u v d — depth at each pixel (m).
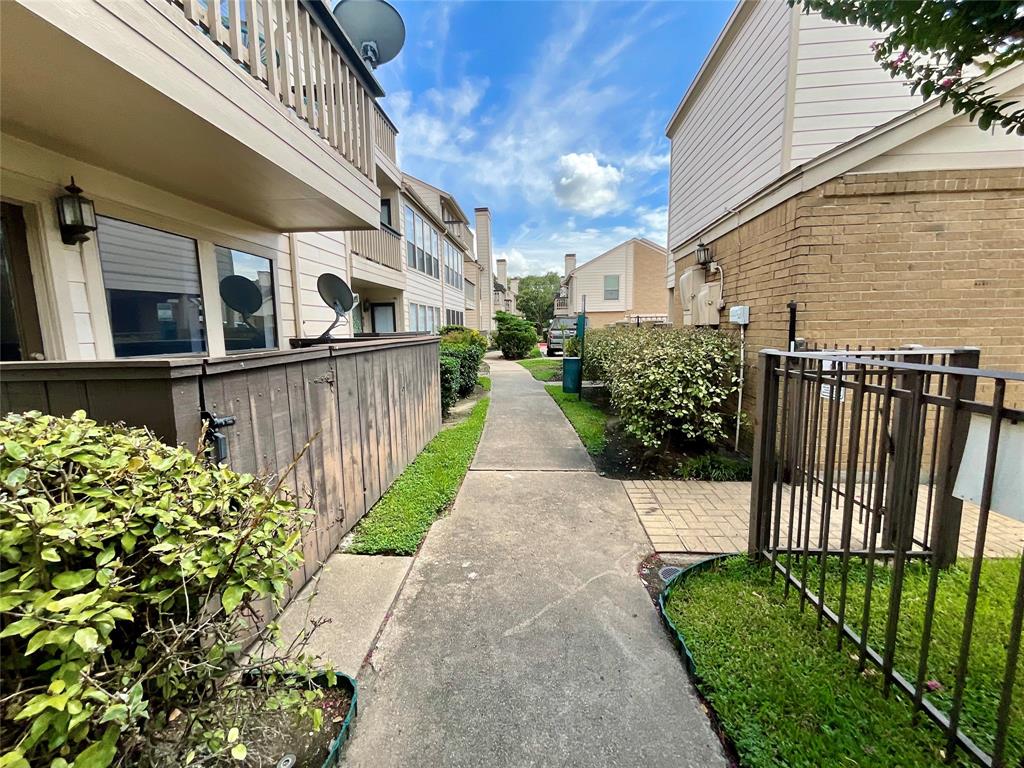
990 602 2.19
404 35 5.70
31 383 1.63
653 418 4.56
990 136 3.61
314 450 2.53
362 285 10.40
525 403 8.48
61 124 2.42
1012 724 1.53
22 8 1.52
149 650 1.12
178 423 1.58
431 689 1.76
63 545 1.03
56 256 2.82
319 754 1.47
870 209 3.76
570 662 1.90
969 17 1.49
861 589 2.35
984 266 3.72
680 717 1.64
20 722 0.96
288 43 3.60
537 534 3.08
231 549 1.22
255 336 4.91
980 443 1.47
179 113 2.31
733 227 5.16
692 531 3.12
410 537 2.95
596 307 24.95
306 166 3.44
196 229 3.99
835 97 4.41
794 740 1.50
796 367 2.66
